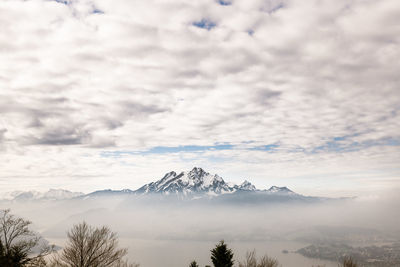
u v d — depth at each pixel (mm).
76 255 28531
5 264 28609
